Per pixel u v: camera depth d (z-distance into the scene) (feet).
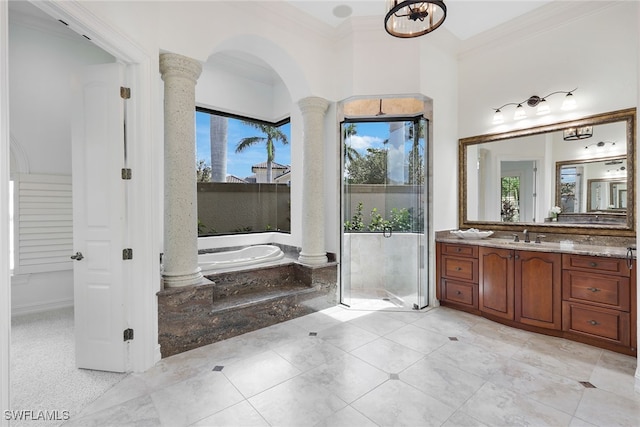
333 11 10.62
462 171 12.90
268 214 17.03
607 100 9.37
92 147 7.26
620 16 9.11
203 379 6.97
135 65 7.27
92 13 5.89
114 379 6.98
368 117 12.51
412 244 12.56
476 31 11.58
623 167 9.20
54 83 11.76
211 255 13.78
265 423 5.55
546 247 9.36
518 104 11.26
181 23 8.49
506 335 9.35
